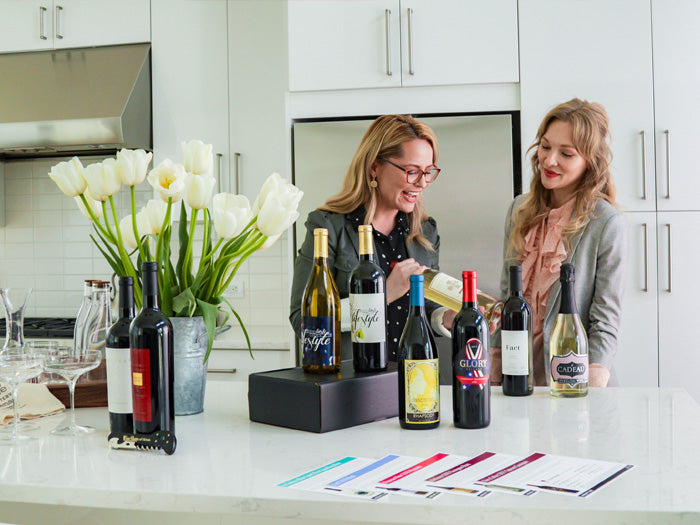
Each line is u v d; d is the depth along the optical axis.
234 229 1.48
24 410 1.58
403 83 3.12
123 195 4.01
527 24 3.04
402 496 1.02
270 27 3.62
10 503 1.43
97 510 1.44
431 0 3.09
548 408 1.60
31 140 3.61
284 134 3.54
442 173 3.04
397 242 2.92
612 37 3.00
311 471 1.15
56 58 3.77
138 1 3.71
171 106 3.68
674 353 2.97
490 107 3.10
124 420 1.33
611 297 2.49
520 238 2.75
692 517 0.95
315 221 2.89
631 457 1.20
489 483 1.07
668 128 2.97
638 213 2.99
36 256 4.22
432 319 2.70
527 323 1.73
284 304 3.94
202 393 1.63
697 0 2.96
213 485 1.09
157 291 1.33
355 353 1.54
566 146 2.70
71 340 3.53
